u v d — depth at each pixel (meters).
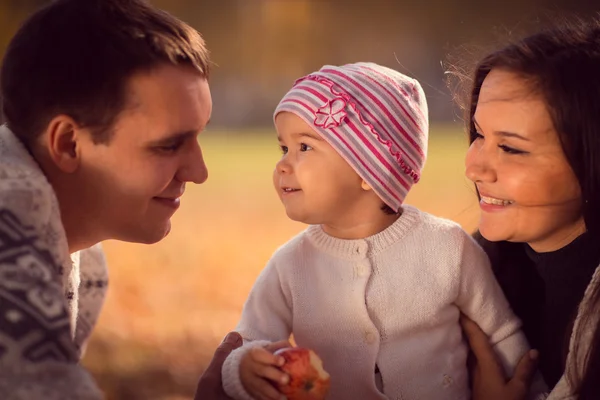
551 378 2.69
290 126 2.68
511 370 2.70
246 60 42.50
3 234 1.76
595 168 2.32
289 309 2.72
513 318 2.74
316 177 2.63
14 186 1.86
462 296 2.69
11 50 2.21
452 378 2.64
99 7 2.21
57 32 2.17
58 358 1.68
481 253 2.75
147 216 2.30
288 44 43.00
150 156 2.23
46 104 2.15
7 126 2.23
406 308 2.63
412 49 43.94
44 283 1.73
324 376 2.29
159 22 2.27
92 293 2.60
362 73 2.75
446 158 20.17
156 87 2.19
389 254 2.67
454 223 2.77
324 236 2.73
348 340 2.63
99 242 2.58
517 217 2.44
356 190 2.68
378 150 2.65
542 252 2.59
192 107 2.27
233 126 41.19
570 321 2.50
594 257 2.49
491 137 2.43
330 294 2.65
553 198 2.39
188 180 2.34
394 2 43.69
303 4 43.06
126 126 2.18
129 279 7.97
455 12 42.78
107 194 2.24
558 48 2.41
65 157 2.19
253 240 10.24
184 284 7.85
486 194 2.47
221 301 7.33
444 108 33.09
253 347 2.36
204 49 2.36
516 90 2.38
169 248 9.56
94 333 6.02
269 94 42.53
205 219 11.86
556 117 2.32
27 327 1.65
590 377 2.16
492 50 2.69
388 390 2.62
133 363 5.40
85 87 2.14
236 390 2.32
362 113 2.67
